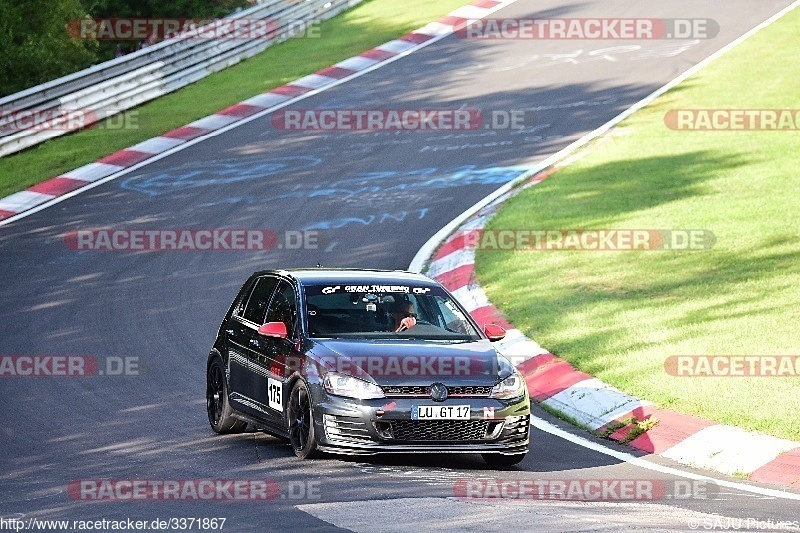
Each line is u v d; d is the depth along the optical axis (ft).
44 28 394.32
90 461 115.24
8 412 139.95
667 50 414.62
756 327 167.12
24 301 204.33
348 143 322.55
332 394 110.63
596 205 253.03
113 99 356.18
